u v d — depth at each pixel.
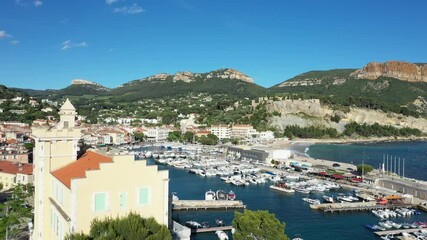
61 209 50.22
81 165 53.81
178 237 57.03
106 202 46.56
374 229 107.31
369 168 197.88
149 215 49.75
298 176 190.25
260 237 66.94
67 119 63.06
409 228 108.38
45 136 57.50
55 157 58.62
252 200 143.25
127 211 48.12
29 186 120.19
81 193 44.91
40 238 58.66
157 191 50.41
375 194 151.38
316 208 130.00
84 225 45.00
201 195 151.12
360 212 127.81
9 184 135.88
